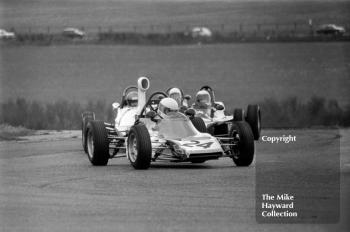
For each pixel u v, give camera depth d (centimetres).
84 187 4450
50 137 8988
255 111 8419
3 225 3344
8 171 5366
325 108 11988
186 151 5150
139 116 5966
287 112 11706
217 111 7838
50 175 5097
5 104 12000
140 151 5256
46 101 16550
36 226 3312
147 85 6347
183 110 6362
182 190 4275
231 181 4666
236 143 5544
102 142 5656
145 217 3462
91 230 3198
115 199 3978
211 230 3183
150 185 4494
